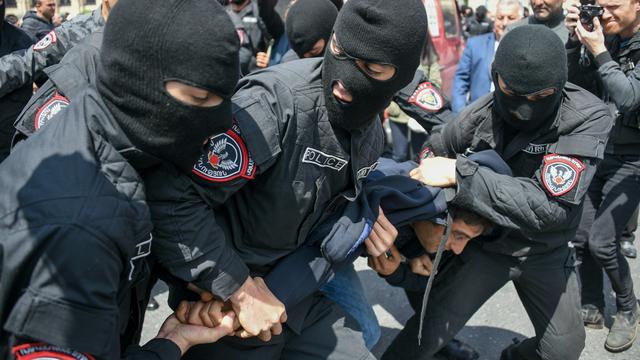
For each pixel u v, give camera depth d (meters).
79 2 20.98
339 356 1.74
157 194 1.28
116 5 1.10
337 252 1.61
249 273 1.52
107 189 1.11
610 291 3.48
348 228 1.63
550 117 2.03
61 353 1.06
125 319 1.31
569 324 2.25
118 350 1.15
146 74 1.09
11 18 8.21
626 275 2.90
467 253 2.21
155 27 1.07
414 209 1.83
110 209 1.09
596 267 3.03
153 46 1.07
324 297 1.82
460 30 5.72
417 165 2.20
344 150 1.56
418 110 2.45
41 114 1.63
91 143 1.14
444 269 2.22
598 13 2.65
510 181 1.95
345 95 1.45
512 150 2.10
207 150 1.33
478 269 2.20
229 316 1.45
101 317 1.07
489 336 3.05
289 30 2.88
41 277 1.02
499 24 4.05
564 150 2.01
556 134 2.03
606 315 3.24
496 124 2.14
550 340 2.27
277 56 4.29
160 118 1.13
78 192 1.07
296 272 1.60
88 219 1.06
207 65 1.09
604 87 2.68
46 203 1.05
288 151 1.47
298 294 1.60
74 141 1.13
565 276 2.22
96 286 1.06
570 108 2.02
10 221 1.05
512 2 4.01
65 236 1.03
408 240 2.08
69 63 1.67
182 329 1.43
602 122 2.03
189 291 1.59
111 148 1.16
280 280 1.58
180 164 1.25
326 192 1.59
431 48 4.30
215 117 1.18
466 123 2.20
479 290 2.23
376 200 1.71
